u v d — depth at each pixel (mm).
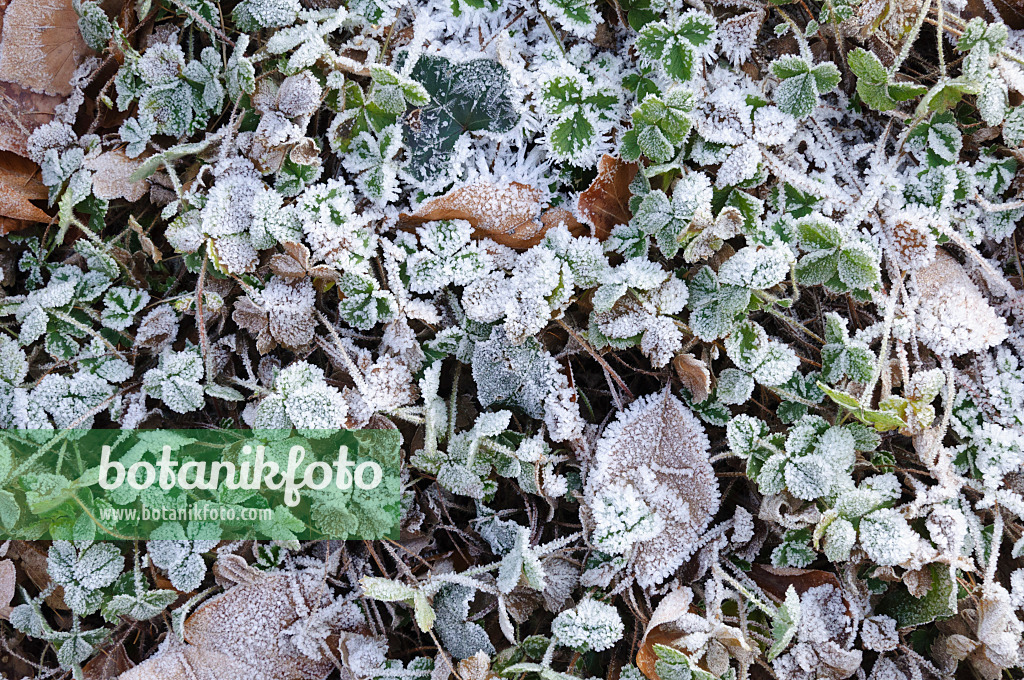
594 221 893
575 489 901
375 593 875
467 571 892
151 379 898
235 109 899
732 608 892
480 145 909
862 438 887
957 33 901
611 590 895
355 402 891
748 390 886
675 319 896
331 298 912
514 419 910
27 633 919
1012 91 898
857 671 888
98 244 912
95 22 904
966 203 905
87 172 908
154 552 900
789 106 894
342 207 880
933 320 893
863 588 888
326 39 897
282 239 882
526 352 893
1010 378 895
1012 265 915
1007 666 869
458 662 891
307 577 900
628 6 902
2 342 908
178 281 923
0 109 911
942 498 882
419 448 906
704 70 905
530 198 891
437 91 898
